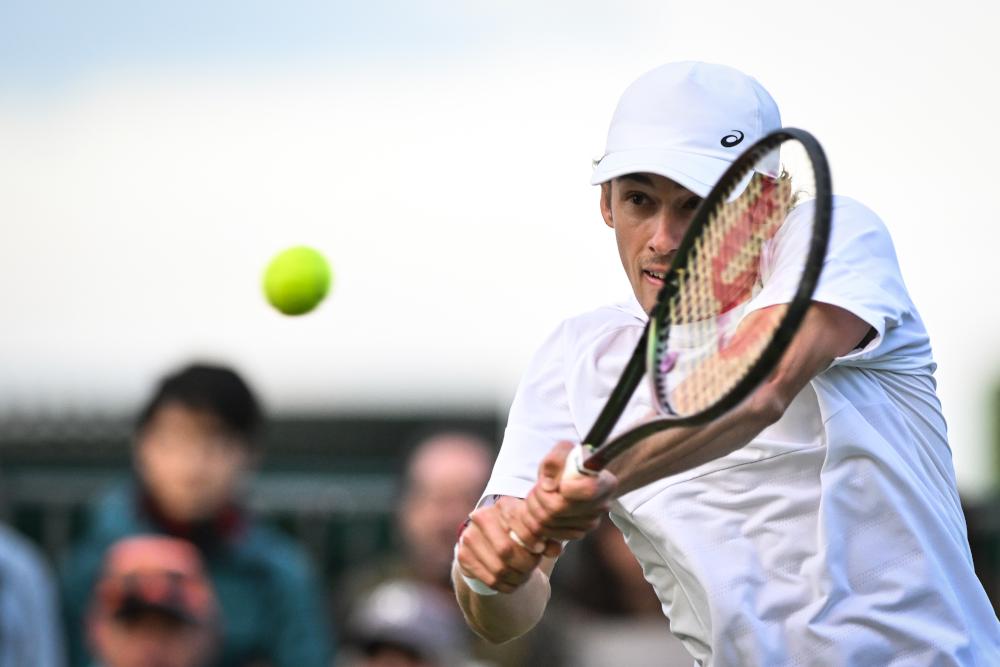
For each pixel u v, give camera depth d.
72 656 20.61
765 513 11.27
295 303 15.30
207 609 19.39
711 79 11.13
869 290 10.47
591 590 20.94
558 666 20.78
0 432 29.52
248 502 25.67
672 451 9.81
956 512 11.59
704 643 11.75
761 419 9.91
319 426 30.42
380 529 26.36
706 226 9.68
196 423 20.30
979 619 11.32
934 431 11.55
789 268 10.41
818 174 8.77
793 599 11.18
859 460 11.09
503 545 10.05
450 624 20.98
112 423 29.98
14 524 26.56
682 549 11.41
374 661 20.50
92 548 20.64
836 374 11.21
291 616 20.72
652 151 10.88
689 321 10.20
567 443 9.73
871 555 11.09
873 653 11.04
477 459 22.14
